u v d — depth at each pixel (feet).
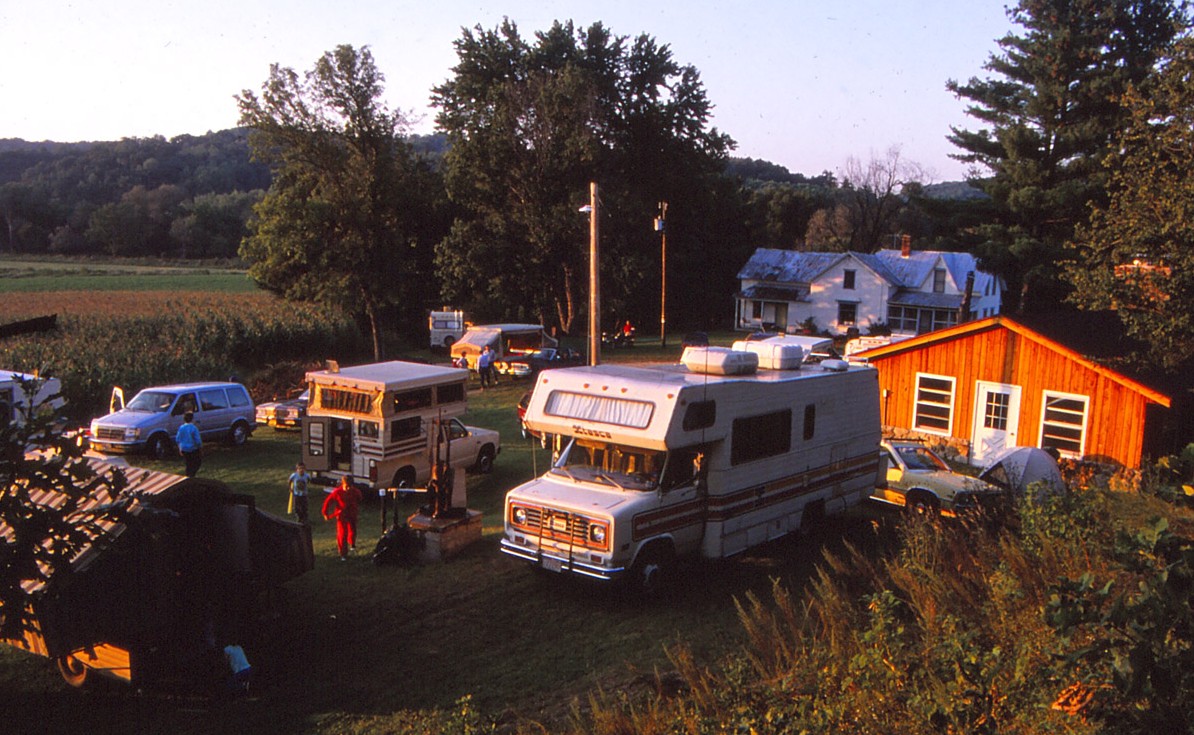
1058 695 16.99
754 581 43.88
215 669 32.40
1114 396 67.67
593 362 81.61
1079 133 130.41
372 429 59.31
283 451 76.79
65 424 22.30
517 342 132.67
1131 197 59.16
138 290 224.74
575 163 159.12
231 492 35.04
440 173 179.11
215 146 627.05
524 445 80.33
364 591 42.47
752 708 22.62
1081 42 131.44
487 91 169.17
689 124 184.34
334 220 143.54
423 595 41.96
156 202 431.84
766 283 210.38
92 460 34.27
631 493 41.32
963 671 18.47
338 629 37.93
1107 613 12.98
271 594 37.32
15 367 88.89
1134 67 128.67
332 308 151.94
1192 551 12.46
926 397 78.64
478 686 32.50
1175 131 56.08
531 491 42.65
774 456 46.78
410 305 180.75
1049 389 71.10
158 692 32.24
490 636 37.29
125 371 95.50
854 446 53.21
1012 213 140.26
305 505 51.39
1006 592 23.16
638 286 180.86
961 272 189.16
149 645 32.12
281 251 143.02
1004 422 73.92
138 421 71.31
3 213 415.85
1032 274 133.28
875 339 125.80
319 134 141.49
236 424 78.69
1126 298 58.18
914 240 279.28
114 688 32.53
